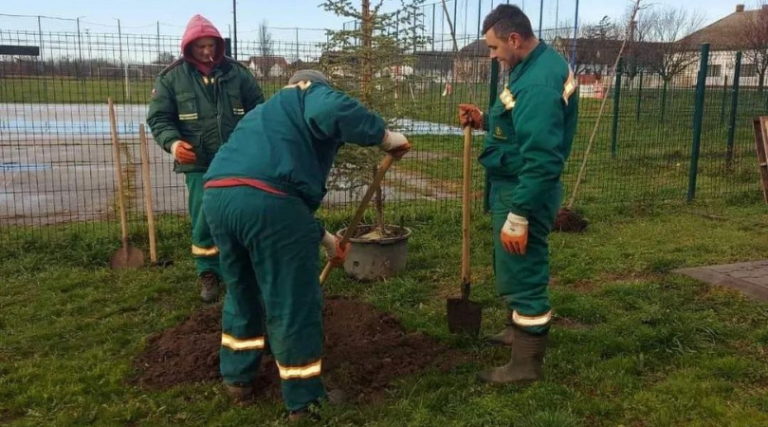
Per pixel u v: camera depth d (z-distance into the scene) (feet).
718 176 34.58
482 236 22.35
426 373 12.53
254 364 11.56
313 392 10.91
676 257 19.89
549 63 10.68
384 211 24.85
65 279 18.08
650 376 12.42
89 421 11.04
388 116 17.98
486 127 13.34
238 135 10.44
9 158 42.14
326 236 11.79
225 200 10.05
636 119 53.06
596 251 20.70
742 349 13.55
